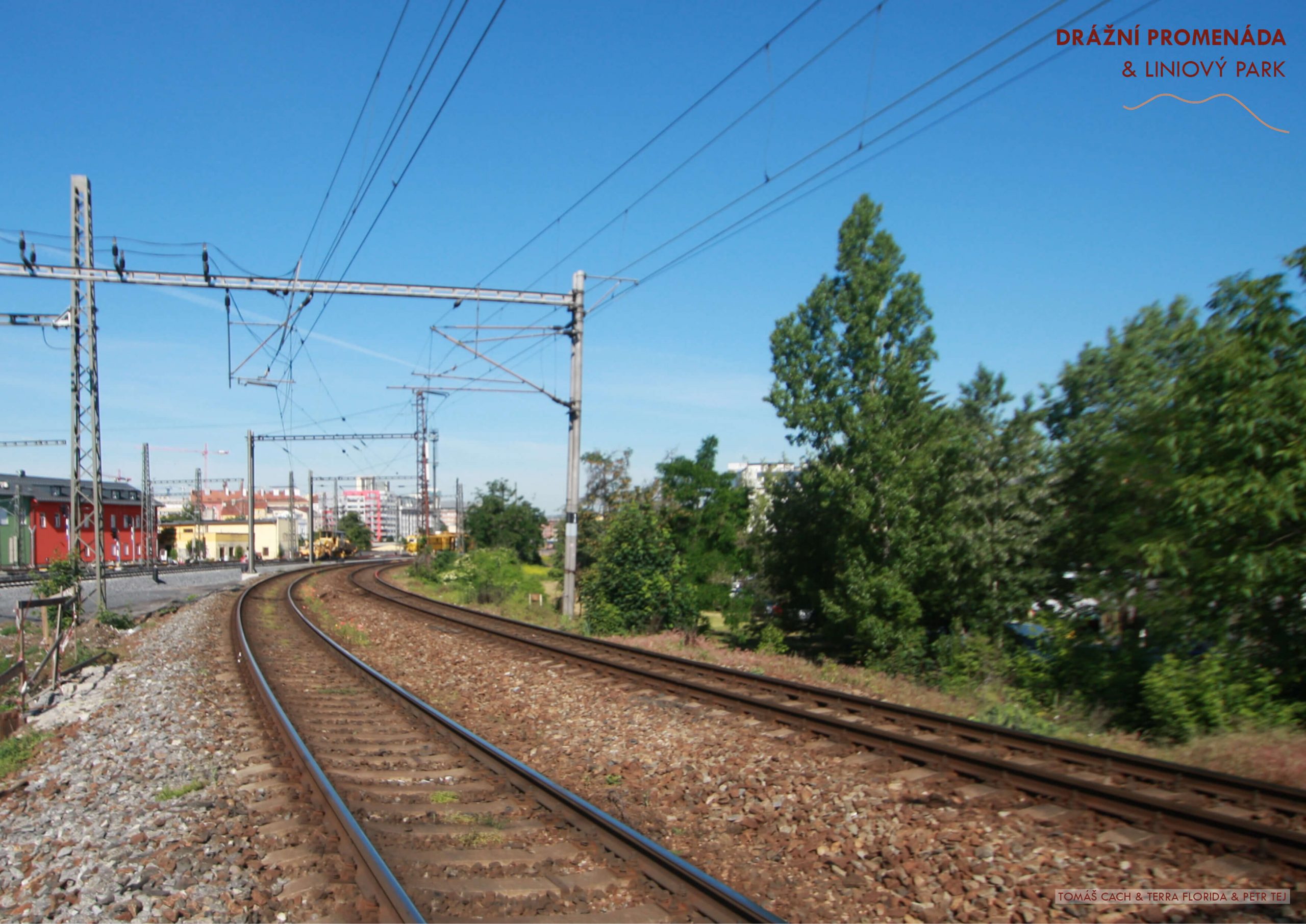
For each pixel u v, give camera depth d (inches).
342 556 3641.7
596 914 212.7
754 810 299.6
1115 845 256.2
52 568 956.0
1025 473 761.6
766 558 1058.7
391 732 417.4
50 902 216.5
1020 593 755.4
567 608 951.0
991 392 853.2
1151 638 558.9
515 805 300.5
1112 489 612.7
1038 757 356.5
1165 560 498.3
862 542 878.4
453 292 792.9
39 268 675.4
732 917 206.7
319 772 311.4
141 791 316.8
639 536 969.5
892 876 240.2
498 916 209.9
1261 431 452.8
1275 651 477.7
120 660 705.6
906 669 776.9
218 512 6161.4
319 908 211.6
